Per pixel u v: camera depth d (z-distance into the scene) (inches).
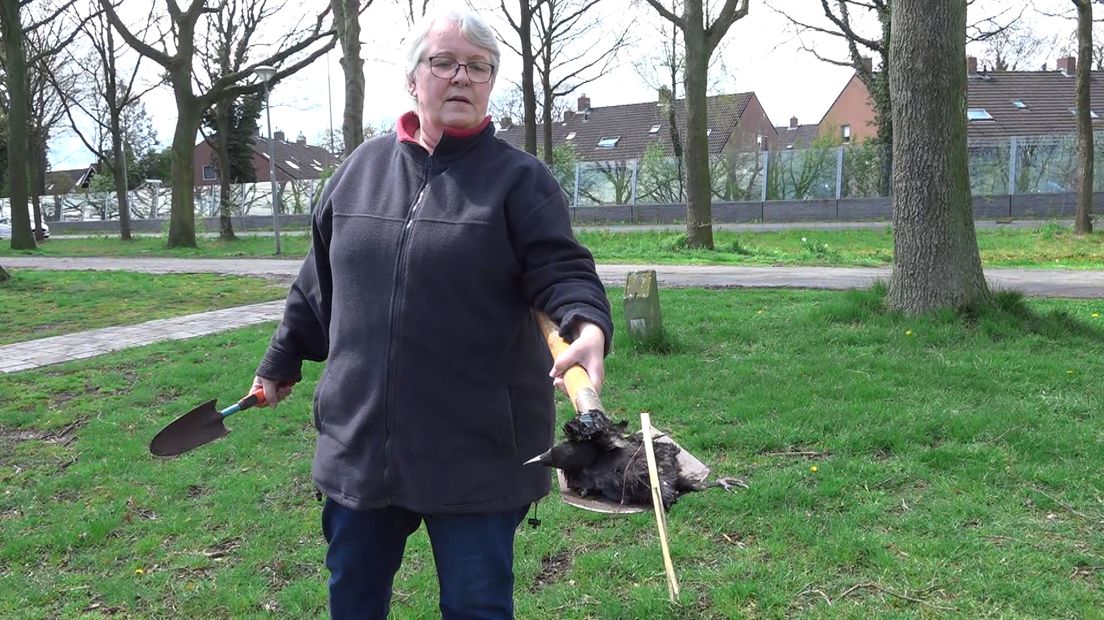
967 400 228.8
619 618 138.0
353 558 95.1
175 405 264.1
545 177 91.0
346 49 671.1
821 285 483.5
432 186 90.2
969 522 162.7
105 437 238.7
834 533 159.0
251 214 1690.5
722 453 205.0
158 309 476.7
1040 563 145.9
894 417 214.1
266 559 165.3
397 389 88.6
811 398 233.9
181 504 193.5
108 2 1050.1
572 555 160.9
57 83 1382.9
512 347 90.7
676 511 171.6
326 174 1653.5
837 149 1270.9
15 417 258.1
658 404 239.1
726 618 135.9
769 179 1305.4
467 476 88.8
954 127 311.7
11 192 1090.1
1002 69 1745.8
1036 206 1180.5
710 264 687.7
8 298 530.0
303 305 104.9
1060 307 362.9
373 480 89.7
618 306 400.8
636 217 1364.4
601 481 76.9
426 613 142.9
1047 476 178.1
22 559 171.9
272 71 951.6
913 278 319.0
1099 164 1176.2
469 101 89.4
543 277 86.7
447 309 87.7
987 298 318.0
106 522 181.8
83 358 341.4
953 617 132.1
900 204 321.4
